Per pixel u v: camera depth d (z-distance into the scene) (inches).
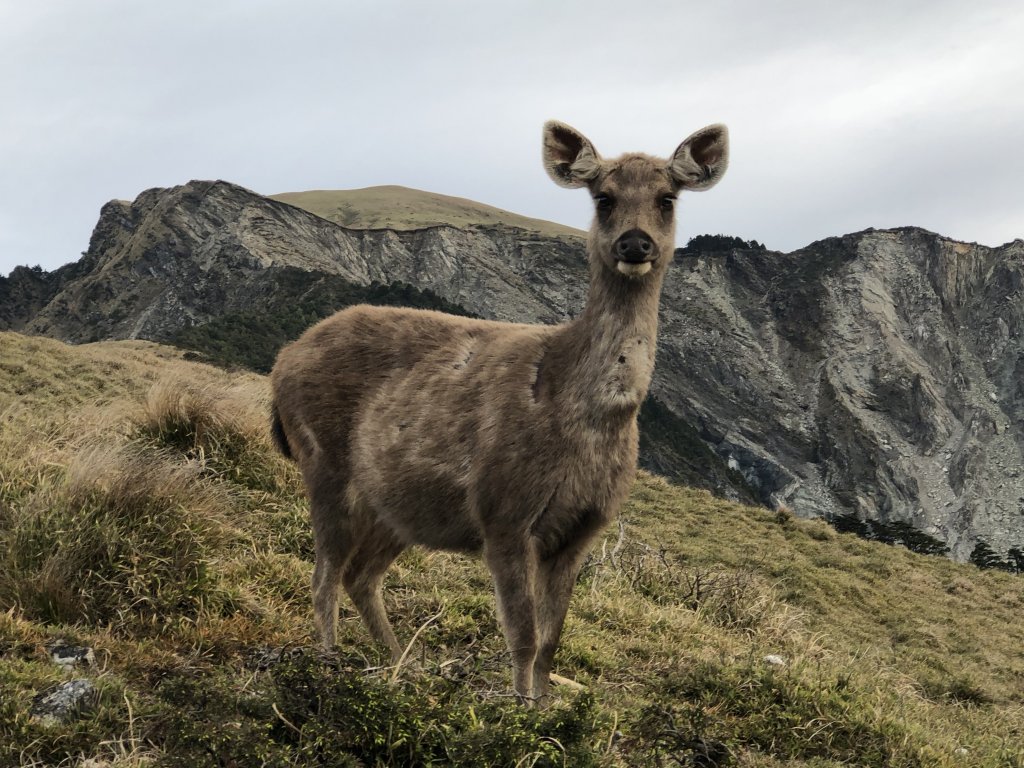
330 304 3690.9
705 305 5762.8
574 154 195.0
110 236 5812.0
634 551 460.1
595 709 166.4
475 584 294.2
